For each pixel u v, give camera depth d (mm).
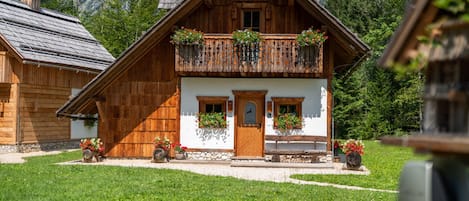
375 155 24641
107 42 46125
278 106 20031
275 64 18828
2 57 23906
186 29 19188
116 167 17266
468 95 3240
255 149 20125
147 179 14320
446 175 3568
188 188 12766
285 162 19359
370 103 39062
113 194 11703
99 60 30359
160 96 20547
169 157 20125
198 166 18766
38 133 25797
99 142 20156
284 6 19938
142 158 20594
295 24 19859
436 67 3480
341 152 20609
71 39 29984
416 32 3527
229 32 20062
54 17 30859
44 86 26109
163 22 19484
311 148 19719
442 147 3137
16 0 28625
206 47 19125
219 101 20297
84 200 10930
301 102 19859
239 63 18953
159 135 20531
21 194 11484
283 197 11609
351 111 39188
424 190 3564
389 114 38344
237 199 11266
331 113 19766
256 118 20219
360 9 46469
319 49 18703
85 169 16500
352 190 13023
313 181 15023
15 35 24750
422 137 3336
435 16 3428
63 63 26000
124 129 20656
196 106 20328
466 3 3135
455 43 3348
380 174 16828
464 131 3266
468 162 3367
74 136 28797
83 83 29328
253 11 20078
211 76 20016
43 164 18438
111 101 20672
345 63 21844
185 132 20344
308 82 19891
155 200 11031
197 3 19391
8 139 24422
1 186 12516
